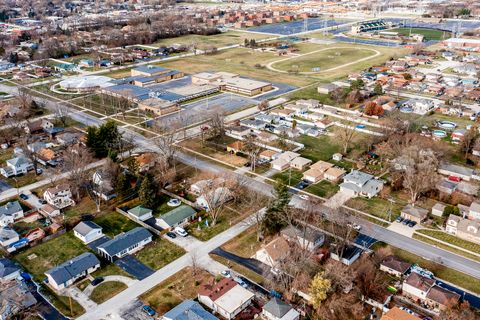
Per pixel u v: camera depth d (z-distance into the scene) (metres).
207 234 108.69
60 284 89.50
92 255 96.94
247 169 141.75
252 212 116.44
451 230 107.25
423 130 169.25
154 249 102.94
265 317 82.12
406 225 110.56
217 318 78.88
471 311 81.12
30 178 138.12
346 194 126.44
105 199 125.06
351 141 162.25
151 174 137.00
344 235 99.94
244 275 93.75
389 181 132.00
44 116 192.38
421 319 79.06
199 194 124.75
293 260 91.56
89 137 148.50
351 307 82.56
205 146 159.75
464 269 94.31
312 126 175.62
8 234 106.06
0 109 195.50
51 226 110.44
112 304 85.69
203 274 94.12
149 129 175.50
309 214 110.06
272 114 188.75
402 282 90.25
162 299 87.12
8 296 84.69
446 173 134.75
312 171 136.25
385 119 178.25
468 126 171.75
